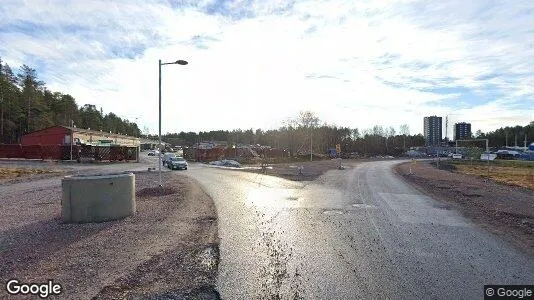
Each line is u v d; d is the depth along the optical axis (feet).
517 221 36.52
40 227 31.55
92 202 33.65
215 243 26.53
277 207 44.19
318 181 83.51
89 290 17.66
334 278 19.67
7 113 238.07
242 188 65.67
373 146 376.68
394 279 19.60
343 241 27.66
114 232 29.63
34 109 258.37
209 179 83.56
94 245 25.63
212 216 37.11
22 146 165.99
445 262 22.63
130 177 36.50
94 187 33.76
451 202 50.26
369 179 91.97
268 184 74.28
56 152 159.22
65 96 330.75
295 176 97.40
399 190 65.82
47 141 185.57
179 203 45.14
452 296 17.51
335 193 59.82
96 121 373.81
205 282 18.89
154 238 27.73
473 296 17.53
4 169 101.19
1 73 248.93
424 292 17.92
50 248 24.82
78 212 33.27
